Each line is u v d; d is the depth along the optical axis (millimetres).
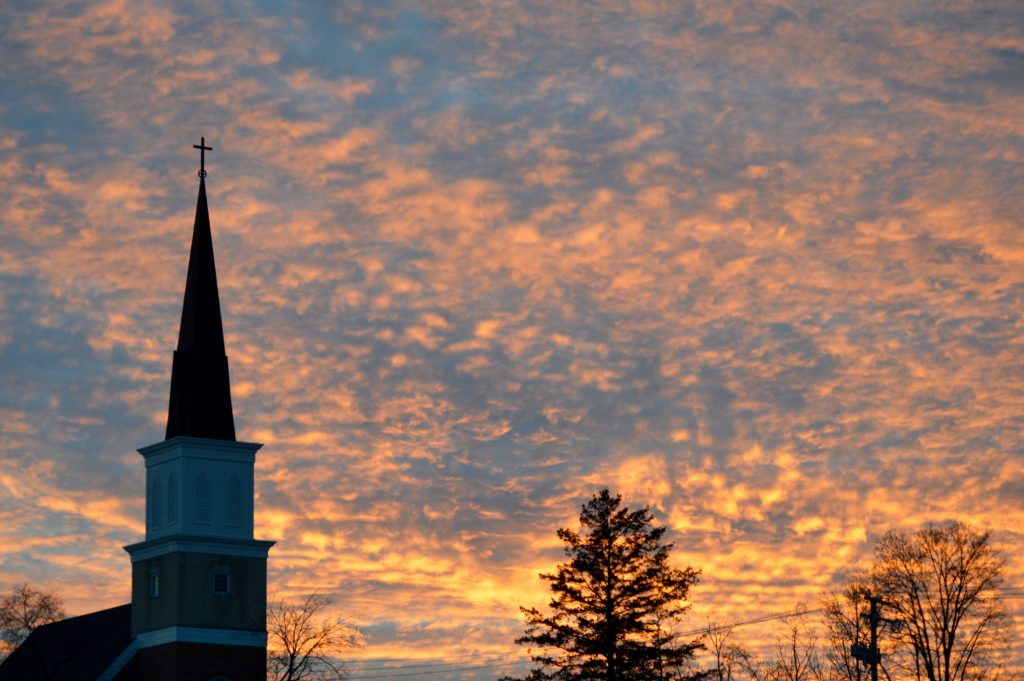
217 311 133250
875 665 117562
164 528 128250
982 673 124938
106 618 136250
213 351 131750
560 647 134250
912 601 126625
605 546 134000
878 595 123125
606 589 133500
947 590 126062
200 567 125938
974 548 126562
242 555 127938
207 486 128000
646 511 135375
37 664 137250
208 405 130000
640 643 132750
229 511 128375
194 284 133250
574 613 134000
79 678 127938
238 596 127000
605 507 135125
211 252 134625
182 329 132750
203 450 128250
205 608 125500
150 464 131125
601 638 131625
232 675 125375
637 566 134125
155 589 127375
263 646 127000
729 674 147000
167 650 124500
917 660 126875
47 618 130750
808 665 146000
